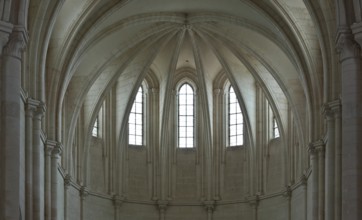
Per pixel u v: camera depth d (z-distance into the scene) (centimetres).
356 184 4166
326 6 4994
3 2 4159
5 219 4081
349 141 4209
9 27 4159
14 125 4159
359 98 4228
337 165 4812
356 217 4138
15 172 4131
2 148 4131
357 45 4250
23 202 4656
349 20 4262
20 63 4231
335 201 4812
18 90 4194
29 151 4884
